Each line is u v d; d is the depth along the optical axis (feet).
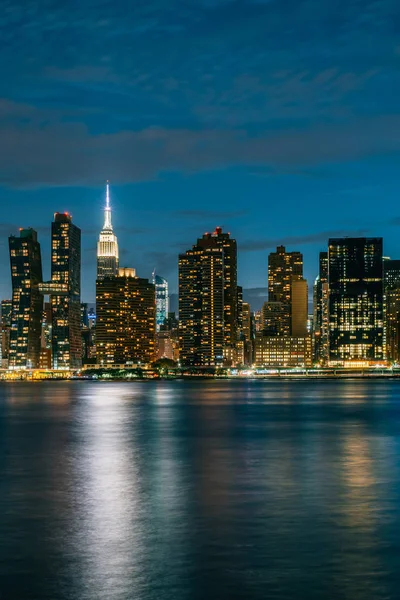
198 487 271.90
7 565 169.17
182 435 503.20
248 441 458.91
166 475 305.32
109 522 212.43
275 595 148.46
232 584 155.22
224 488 270.05
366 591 150.61
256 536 194.59
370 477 295.69
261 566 167.84
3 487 273.95
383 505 235.61
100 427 576.20
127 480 290.15
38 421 645.10
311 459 360.69
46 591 151.12
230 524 209.05
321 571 163.94
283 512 225.15
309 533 197.57
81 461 355.77
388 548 182.19
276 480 289.12
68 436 496.64
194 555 176.96
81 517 219.20
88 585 154.71
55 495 256.52
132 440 466.29
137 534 197.36
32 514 224.12
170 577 160.25
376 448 412.98
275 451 400.26
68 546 185.47
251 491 262.67
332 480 287.69
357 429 553.23
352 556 175.42
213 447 423.23
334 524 208.44
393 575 160.76
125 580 158.10
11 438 482.28
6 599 146.72
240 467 330.75
